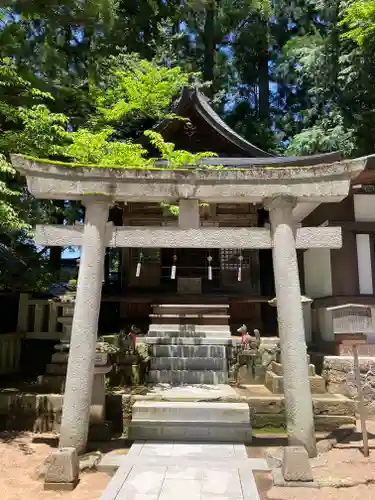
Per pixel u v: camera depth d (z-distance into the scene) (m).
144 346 8.47
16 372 8.84
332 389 7.50
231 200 5.71
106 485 4.24
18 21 11.00
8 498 3.92
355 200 9.20
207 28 22.33
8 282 9.80
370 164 8.10
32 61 10.81
